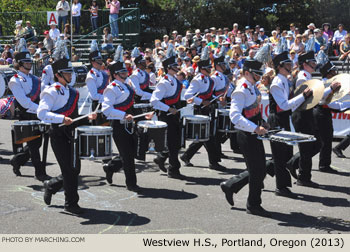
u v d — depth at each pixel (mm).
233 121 5656
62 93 5723
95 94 8539
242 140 5730
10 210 6035
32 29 20906
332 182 7531
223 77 8664
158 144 7020
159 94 7539
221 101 8375
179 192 6914
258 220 5742
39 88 7707
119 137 6770
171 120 7562
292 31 18812
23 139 7102
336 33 18750
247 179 6020
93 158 5988
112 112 6625
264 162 5809
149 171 8172
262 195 6801
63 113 5734
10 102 12719
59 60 5730
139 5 29844
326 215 5969
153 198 6609
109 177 7211
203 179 7676
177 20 30672
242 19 29891
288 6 31141
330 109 7930
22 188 7070
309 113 7004
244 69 5742
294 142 5473
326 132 7977
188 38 18109
